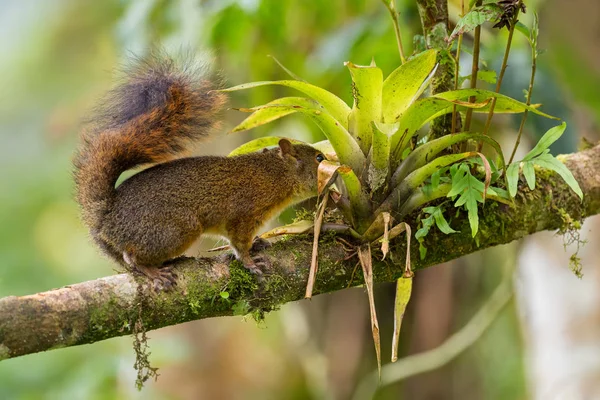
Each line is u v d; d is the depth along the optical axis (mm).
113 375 13203
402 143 7867
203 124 8867
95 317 6863
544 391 13219
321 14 14727
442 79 8352
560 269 13109
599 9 12281
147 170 8977
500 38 12305
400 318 8141
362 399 14484
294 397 20062
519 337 19281
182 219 8680
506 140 13477
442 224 7695
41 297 6688
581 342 12805
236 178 9117
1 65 21484
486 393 19125
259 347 20547
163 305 7215
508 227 8367
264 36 13984
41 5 20766
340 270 7820
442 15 8281
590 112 12672
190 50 9070
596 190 8906
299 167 9539
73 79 21109
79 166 8844
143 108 8898
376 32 12984
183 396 19547
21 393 13453
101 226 8609
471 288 16266
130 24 12906
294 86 7707
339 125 7633
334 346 15414
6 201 22703
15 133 23031
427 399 16266
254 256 7699
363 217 7859
